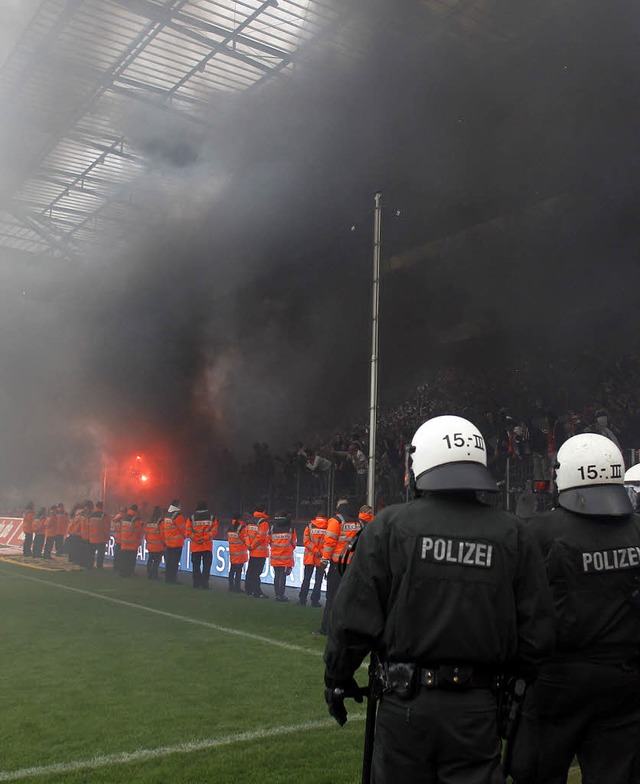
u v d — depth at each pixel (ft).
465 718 9.32
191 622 38.50
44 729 20.16
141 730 20.17
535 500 49.65
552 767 11.57
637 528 11.82
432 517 10.01
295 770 17.33
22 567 69.36
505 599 9.68
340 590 10.02
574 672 11.28
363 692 10.41
